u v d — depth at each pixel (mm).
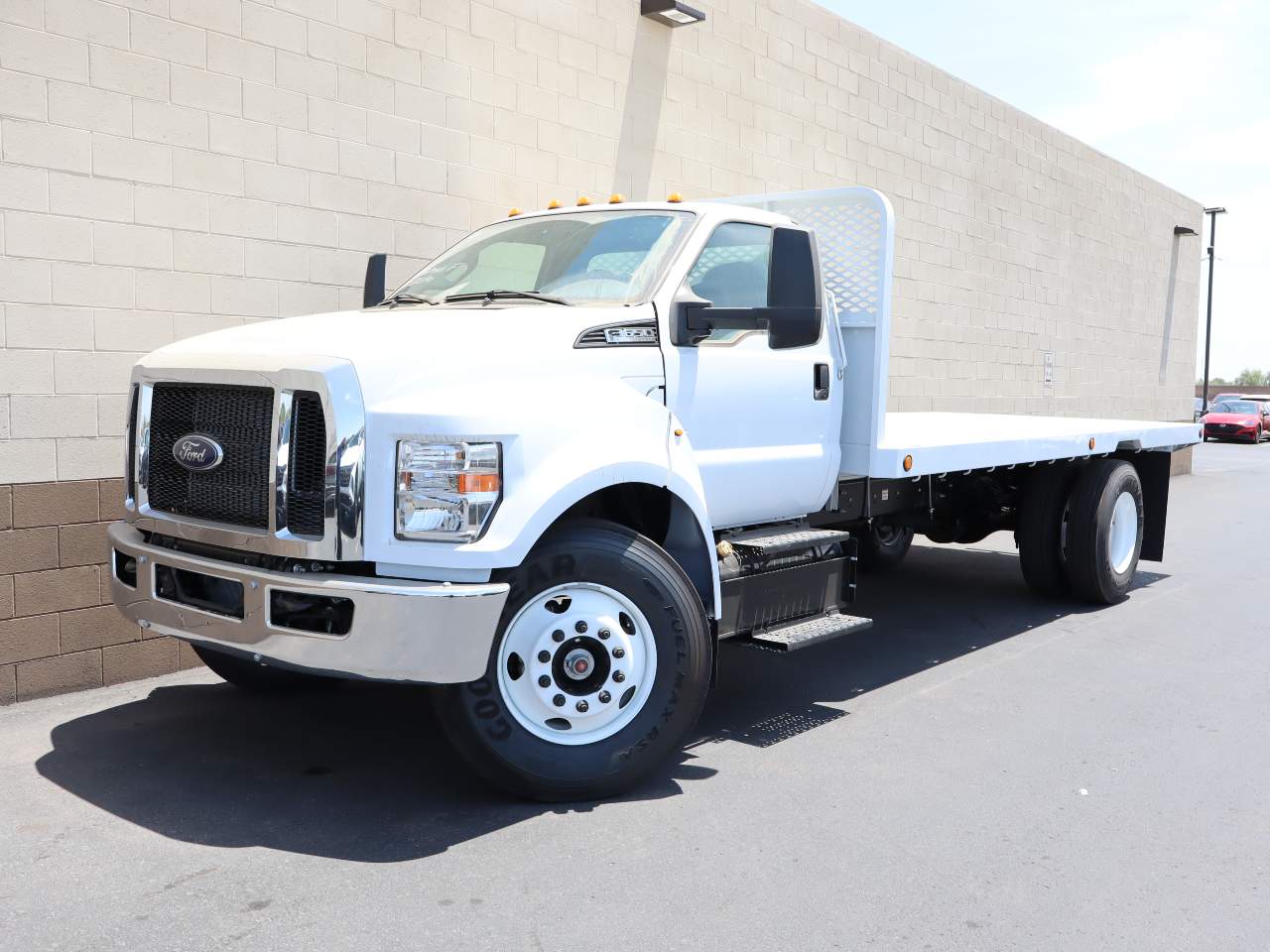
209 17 6223
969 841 3986
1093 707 5648
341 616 3811
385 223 7211
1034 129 15406
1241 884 3668
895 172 12539
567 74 8469
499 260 5605
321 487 3848
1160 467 8727
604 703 4305
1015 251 15109
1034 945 3252
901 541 9617
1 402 5496
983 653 6805
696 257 5133
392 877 3652
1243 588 8953
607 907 3451
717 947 3217
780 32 10750
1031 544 8133
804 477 5711
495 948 3197
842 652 6852
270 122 6539
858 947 3230
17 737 5062
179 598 4305
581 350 4516
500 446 3998
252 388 4062
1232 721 5414
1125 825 4141
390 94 7191
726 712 5590
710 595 4746
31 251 5566
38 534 5641
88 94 5738
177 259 6141
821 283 5652
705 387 5055
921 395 13211
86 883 3596
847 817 4199
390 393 3908
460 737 4098
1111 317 18156
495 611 3914
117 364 5918
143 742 5008
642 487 4883
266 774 4617
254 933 3270
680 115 9594
